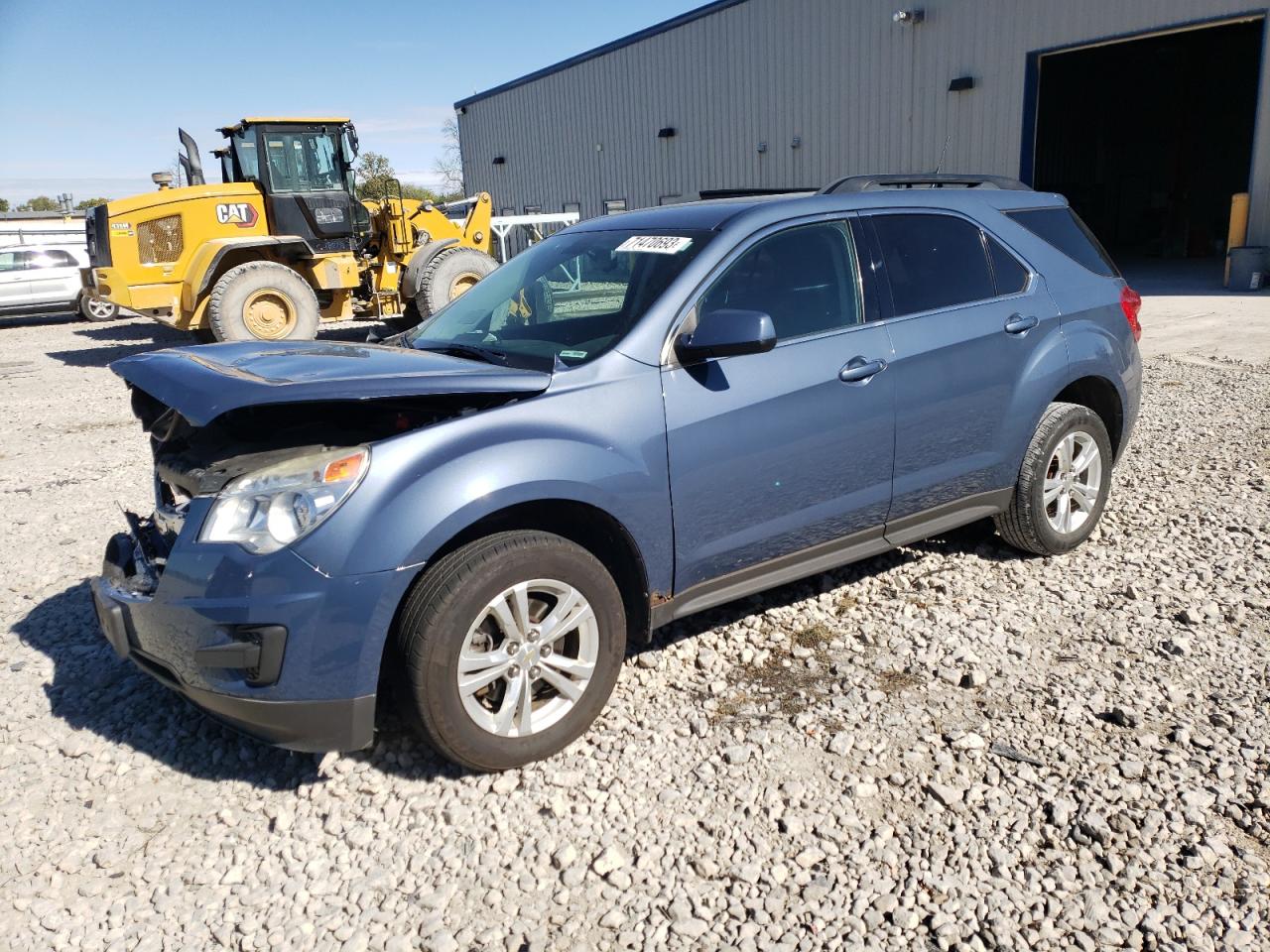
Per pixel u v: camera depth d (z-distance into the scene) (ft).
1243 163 87.61
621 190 99.45
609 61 96.27
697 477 11.21
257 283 42.57
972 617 13.55
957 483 13.92
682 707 11.54
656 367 11.09
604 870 8.83
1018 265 14.74
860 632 13.21
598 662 10.68
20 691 12.68
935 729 10.85
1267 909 8.04
